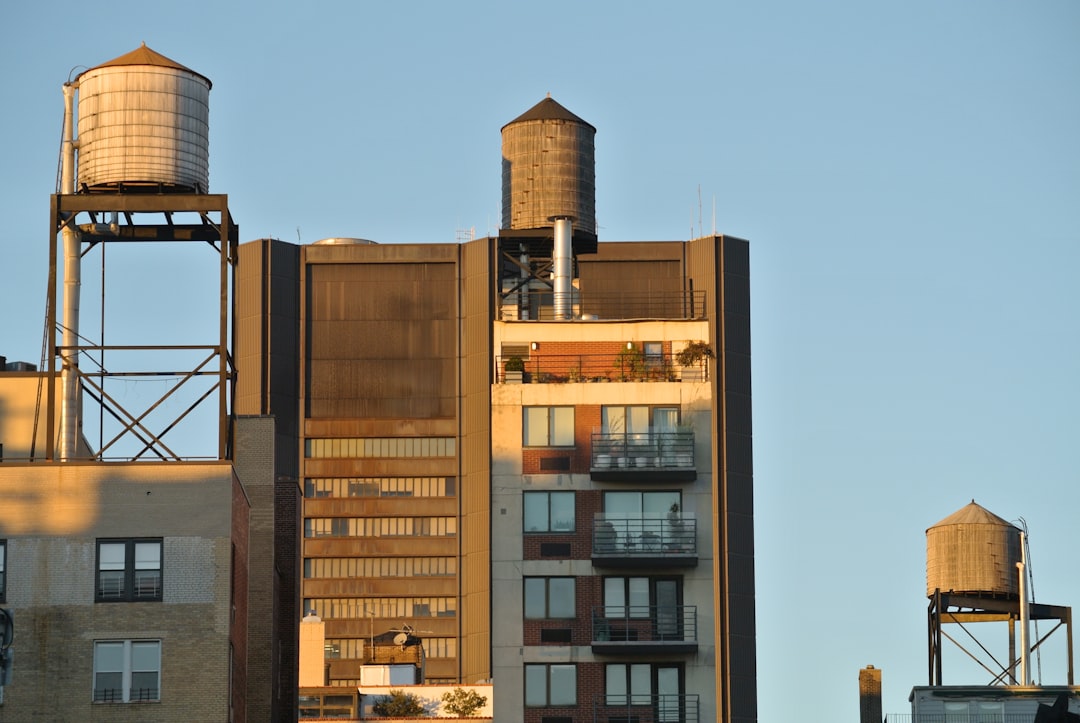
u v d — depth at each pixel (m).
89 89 97.44
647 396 139.25
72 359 96.06
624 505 137.25
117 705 86.69
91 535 88.12
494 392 139.00
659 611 135.50
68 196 93.44
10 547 87.88
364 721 127.94
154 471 88.94
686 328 143.38
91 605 87.50
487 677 146.38
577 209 153.00
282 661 105.06
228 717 87.38
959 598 135.38
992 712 120.44
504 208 155.00
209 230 96.06
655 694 134.12
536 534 136.50
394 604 153.62
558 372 141.38
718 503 138.38
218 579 88.06
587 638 134.62
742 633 135.75
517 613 135.12
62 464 88.75
